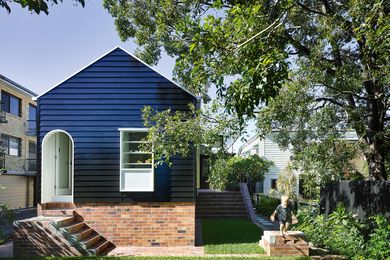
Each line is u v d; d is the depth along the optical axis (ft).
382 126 42.93
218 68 26.20
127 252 37.68
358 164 59.31
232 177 81.30
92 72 42.93
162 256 34.68
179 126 37.42
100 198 41.60
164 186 41.65
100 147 42.14
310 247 36.11
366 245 30.45
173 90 42.75
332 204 42.91
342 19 33.37
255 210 72.28
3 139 84.07
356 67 38.40
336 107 41.83
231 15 29.07
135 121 42.39
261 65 22.65
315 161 41.11
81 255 35.58
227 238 43.75
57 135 46.73
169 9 58.54
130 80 42.88
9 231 46.93
